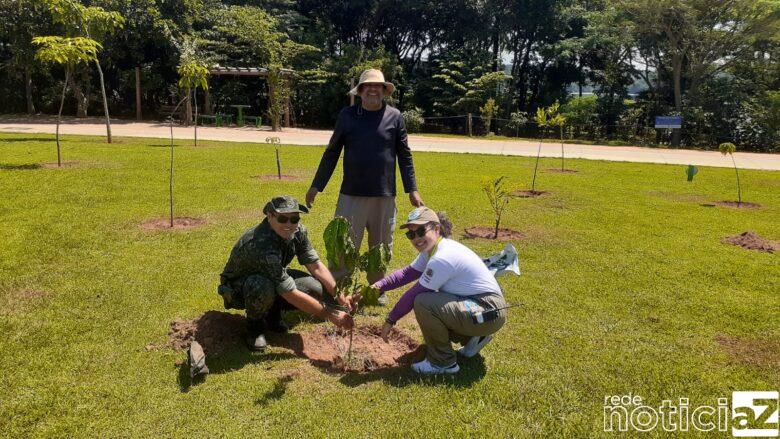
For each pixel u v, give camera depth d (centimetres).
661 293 558
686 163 1936
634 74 3275
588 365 399
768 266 665
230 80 3216
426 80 3456
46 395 343
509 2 3312
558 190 1223
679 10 2738
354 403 340
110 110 3228
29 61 2597
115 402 338
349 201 513
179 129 2519
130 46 2823
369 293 364
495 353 415
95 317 456
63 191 956
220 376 370
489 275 378
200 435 308
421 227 373
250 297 393
